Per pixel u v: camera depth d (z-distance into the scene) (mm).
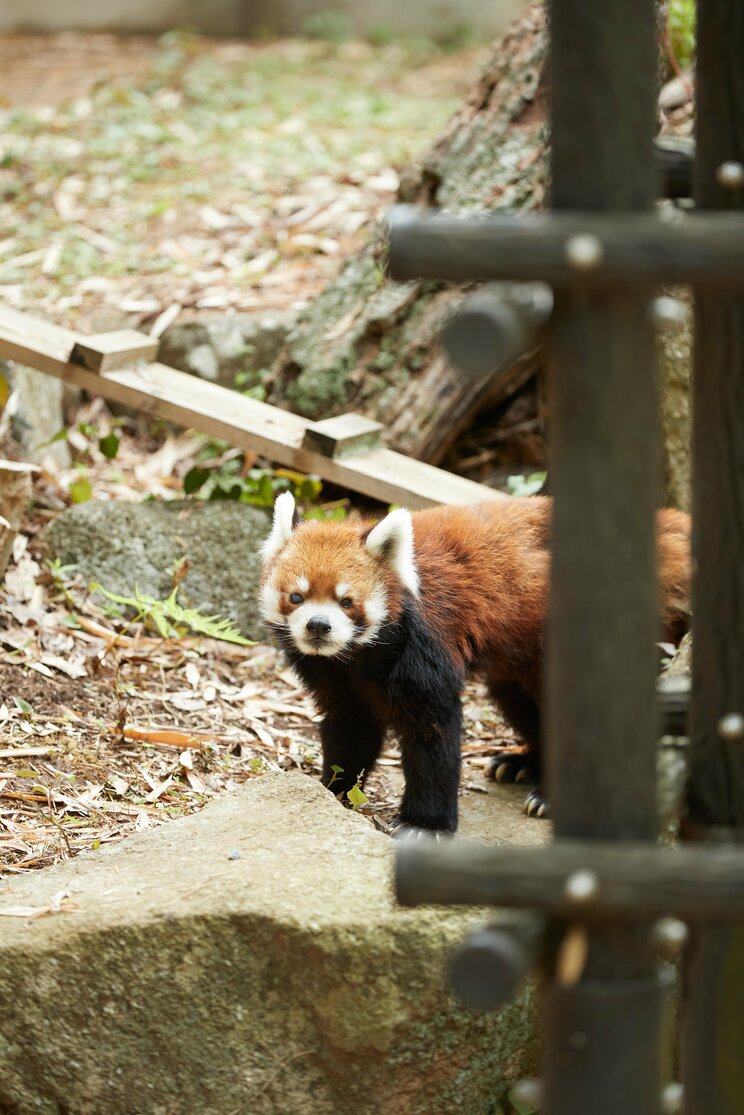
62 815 7707
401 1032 5848
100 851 6711
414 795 7816
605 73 4215
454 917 5887
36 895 6309
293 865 6336
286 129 18016
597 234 4094
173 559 10641
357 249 14070
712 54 4875
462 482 10844
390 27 25516
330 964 5836
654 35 4324
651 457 4367
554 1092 4594
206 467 12266
